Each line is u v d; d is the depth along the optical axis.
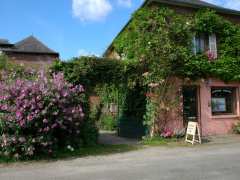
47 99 9.96
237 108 16.77
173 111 14.64
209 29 16.25
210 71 15.65
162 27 14.45
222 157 9.73
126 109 16.45
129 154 10.72
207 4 17.16
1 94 9.95
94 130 12.48
